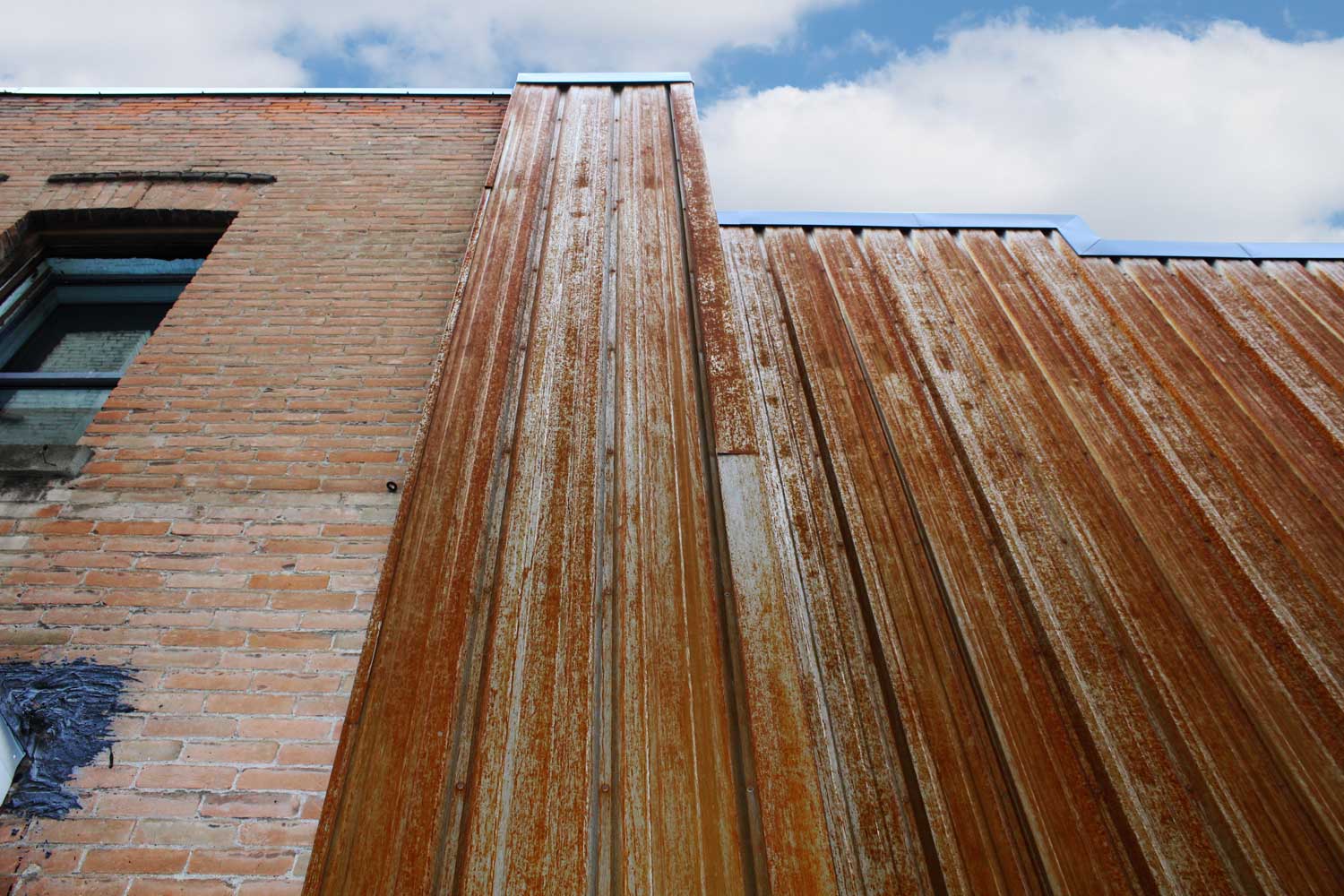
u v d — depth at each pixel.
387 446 2.71
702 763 1.46
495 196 3.06
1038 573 2.60
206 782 1.89
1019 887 1.88
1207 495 2.97
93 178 3.84
